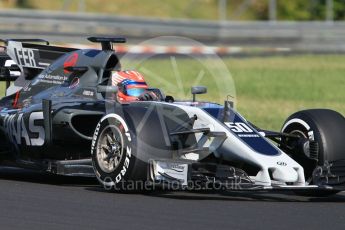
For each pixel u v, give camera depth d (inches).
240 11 6550.2
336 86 2977.4
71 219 836.0
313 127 1047.0
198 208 917.8
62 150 1162.6
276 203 979.3
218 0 6599.4
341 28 5300.2
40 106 1176.8
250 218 861.2
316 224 832.9
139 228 793.6
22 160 1207.6
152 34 4712.1
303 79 3230.8
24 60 1278.3
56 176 1242.6
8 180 1164.5
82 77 1169.4
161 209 904.9
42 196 989.8
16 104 1259.2
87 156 1157.1
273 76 3321.9
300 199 1031.0
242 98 2507.4
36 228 787.4
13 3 5497.1
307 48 4896.7
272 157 985.5
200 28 4953.3
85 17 4441.4
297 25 5260.8
